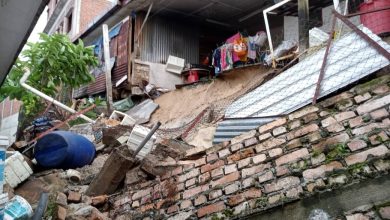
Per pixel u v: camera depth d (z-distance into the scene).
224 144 3.48
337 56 3.73
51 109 9.02
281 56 6.78
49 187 4.25
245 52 8.45
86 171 4.93
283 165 2.84
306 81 3.86
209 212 3.03
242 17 10.84
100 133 6.86
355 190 2.35
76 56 9.03
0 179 2.50
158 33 10.78
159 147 4.19
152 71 10.34
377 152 2.42
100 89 11.37
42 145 5.01
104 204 3.99
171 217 3.29
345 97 2.96
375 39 3.56
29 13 2.88
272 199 2.70
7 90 8.54
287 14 8.49
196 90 8.28
